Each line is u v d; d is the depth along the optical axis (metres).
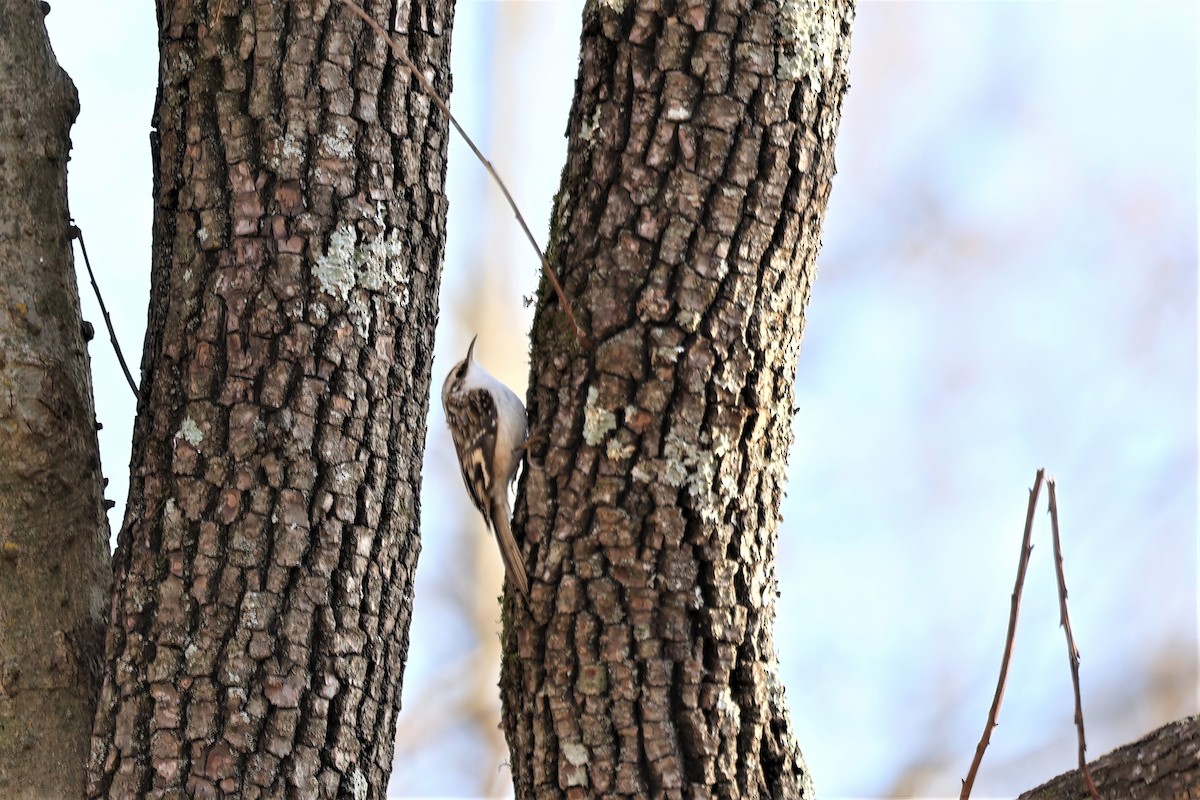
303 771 6.91
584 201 6.55
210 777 6.78
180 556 7.00
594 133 6.55
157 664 6.91
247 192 7.19
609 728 6.21
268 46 7.30
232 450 7.05
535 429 6.55
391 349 7.43
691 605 6.27
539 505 6.46
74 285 7.80
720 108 6.34
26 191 7.58
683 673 6.23
